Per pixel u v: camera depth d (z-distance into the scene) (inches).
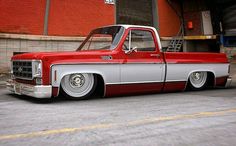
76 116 191.5
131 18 718.5
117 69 268.5
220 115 195.3
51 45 605.3
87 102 248.8
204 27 756.0
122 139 142.9
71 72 248.1
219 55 336.5
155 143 137.7
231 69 598.2
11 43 560.1
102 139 142.7
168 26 768.3
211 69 328.5
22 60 258.1
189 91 325.1
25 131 156.0
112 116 191.6
